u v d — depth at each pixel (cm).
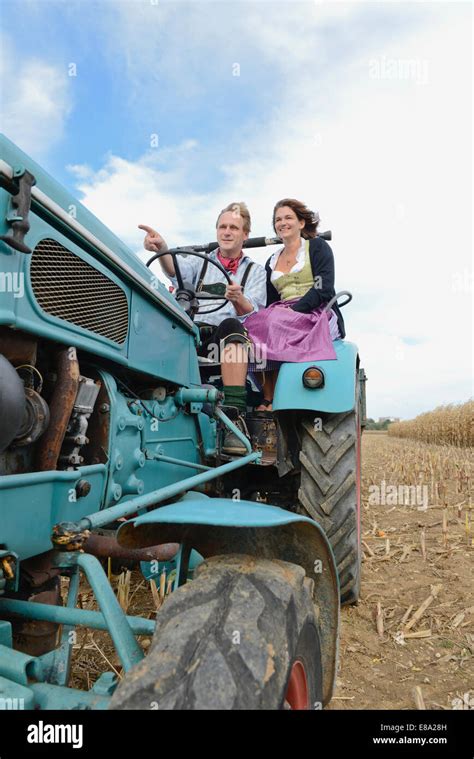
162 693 99
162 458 240
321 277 361
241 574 125
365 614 294
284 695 107
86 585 309
